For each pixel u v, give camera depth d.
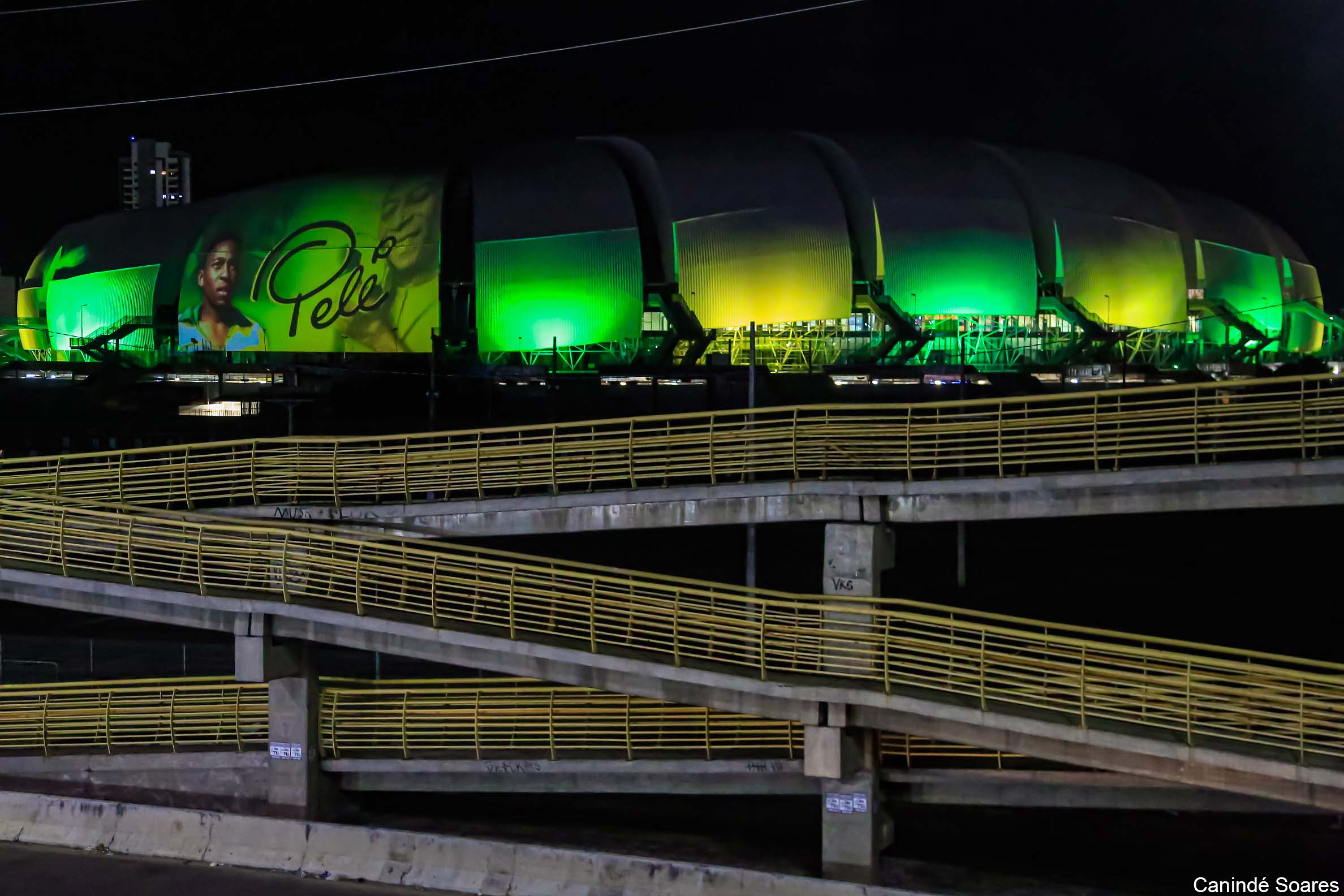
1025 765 18.72
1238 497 16.72
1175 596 37.72
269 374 93.56
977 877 17.80
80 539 21.47
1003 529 52.53
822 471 19.05
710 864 18.08
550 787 19.98
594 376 95.81
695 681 17.77
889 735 19.02
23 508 21.62
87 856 19.09
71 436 79.00
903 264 105.69
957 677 16.86
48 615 38.34
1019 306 108.56
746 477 22.16
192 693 22.73
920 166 109.88
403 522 21.67
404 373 93.69
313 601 19.72
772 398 90.69
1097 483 17.08
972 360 110.00
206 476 23.34
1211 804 17.77
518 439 21.44
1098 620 33.97
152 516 21.17
